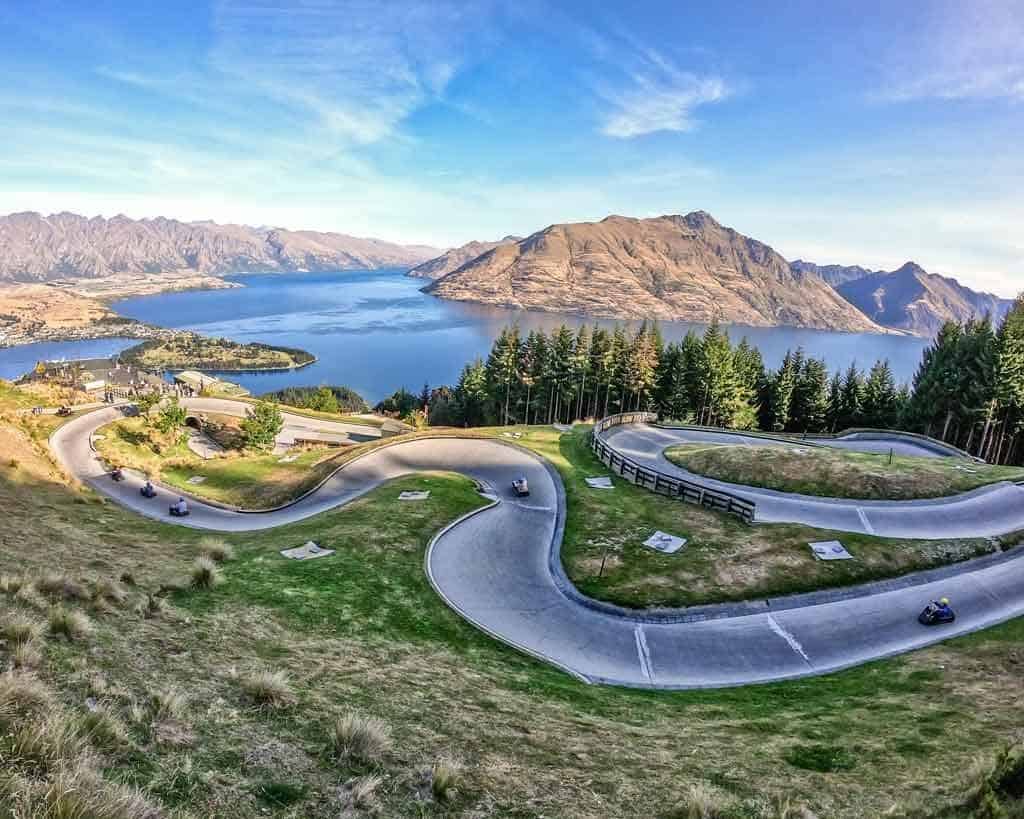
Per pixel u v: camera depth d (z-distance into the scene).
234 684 9.91
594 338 86.00
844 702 16.39
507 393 89.88
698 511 34.44
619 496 37.88
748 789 9.78
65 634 9.84
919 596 25.25
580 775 9.41
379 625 18.53
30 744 5.75
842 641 21.92
